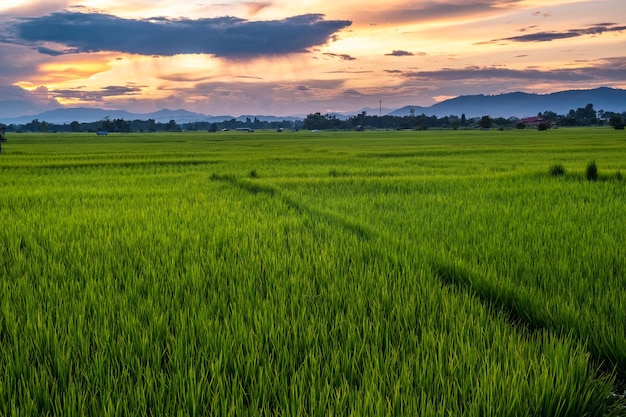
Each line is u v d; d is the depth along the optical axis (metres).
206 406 2.58
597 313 3.94
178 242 6.80
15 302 4.31
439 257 5.75
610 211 9.03
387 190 13.58
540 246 6.31
